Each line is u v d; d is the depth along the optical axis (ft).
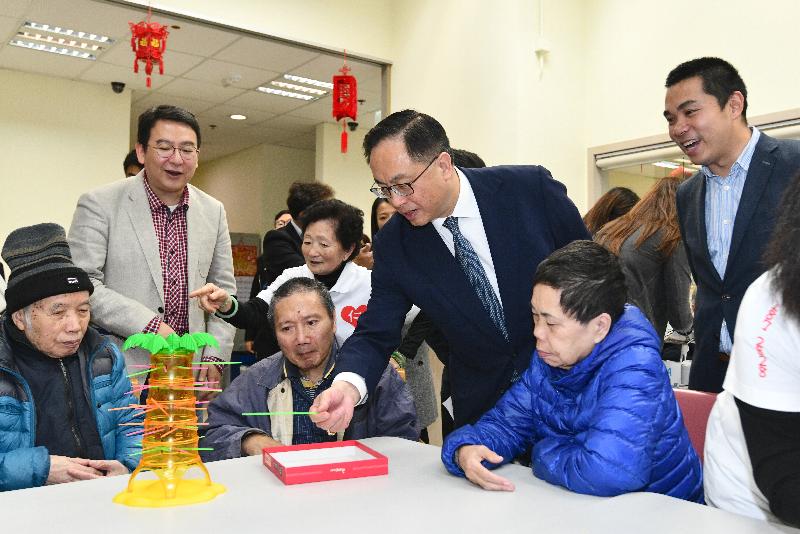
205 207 7.43
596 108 12.69
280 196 24.82
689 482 4.06
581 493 3.65
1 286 6.83
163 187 6.81
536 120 12.17
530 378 4.42
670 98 6.08
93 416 5.04
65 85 17.79
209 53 14.87
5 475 4.31
